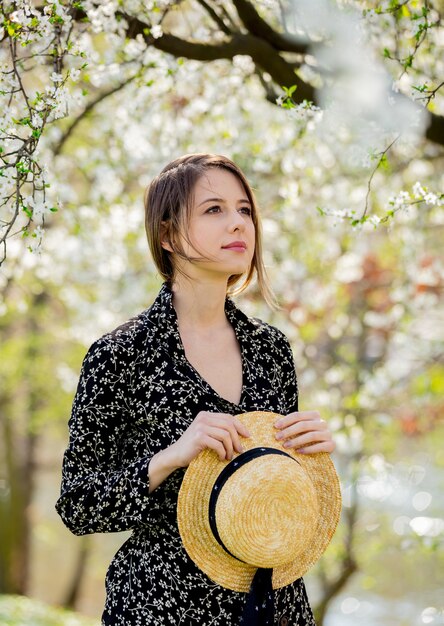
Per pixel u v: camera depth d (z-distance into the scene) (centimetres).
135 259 700
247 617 215
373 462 775
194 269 238
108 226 616
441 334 750
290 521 213
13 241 532
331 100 388
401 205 328
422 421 782
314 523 217
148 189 246
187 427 226
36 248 270
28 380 1120
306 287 716
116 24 360
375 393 702
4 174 265
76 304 752
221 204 235
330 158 583
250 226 238
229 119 518
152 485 217
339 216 340
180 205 233
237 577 221
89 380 228
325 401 750
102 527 221
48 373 1103
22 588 1393
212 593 220
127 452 235
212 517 215
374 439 796
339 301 753
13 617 737
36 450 1455
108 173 562
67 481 226
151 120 529
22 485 1389
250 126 536
